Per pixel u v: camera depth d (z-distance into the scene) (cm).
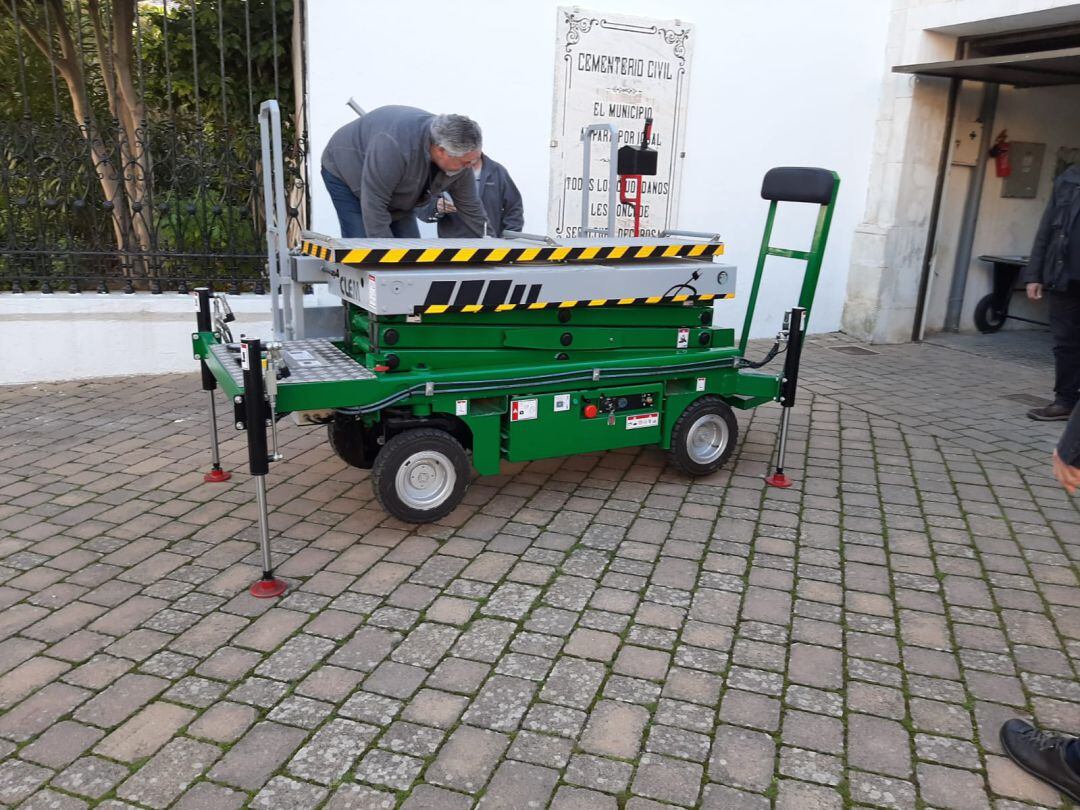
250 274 689
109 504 426
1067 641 322
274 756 251
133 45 791
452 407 392
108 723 264
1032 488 477
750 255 825
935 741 265
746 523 421
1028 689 292
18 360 628
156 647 305
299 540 391
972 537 411
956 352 831
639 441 447
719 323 830
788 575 369
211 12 755
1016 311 973
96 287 671
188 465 481
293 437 533
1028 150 912
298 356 403
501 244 423
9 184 617
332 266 427
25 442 512
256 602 336
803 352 809
